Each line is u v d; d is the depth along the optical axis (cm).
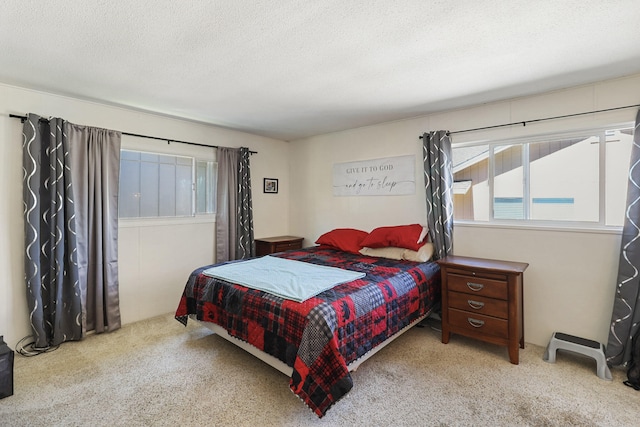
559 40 177
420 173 336
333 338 174
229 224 388
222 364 230
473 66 211
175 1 141
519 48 187
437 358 238
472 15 153
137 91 258
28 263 245
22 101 248
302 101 285
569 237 250
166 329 294
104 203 286
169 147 340
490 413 175
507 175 290
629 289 215
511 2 143
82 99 277
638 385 198
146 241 323
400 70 218
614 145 241
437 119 322
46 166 258
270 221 450
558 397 189
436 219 310
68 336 266
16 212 248
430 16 154
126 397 190
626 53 192
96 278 281
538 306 264
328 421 169
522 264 255
